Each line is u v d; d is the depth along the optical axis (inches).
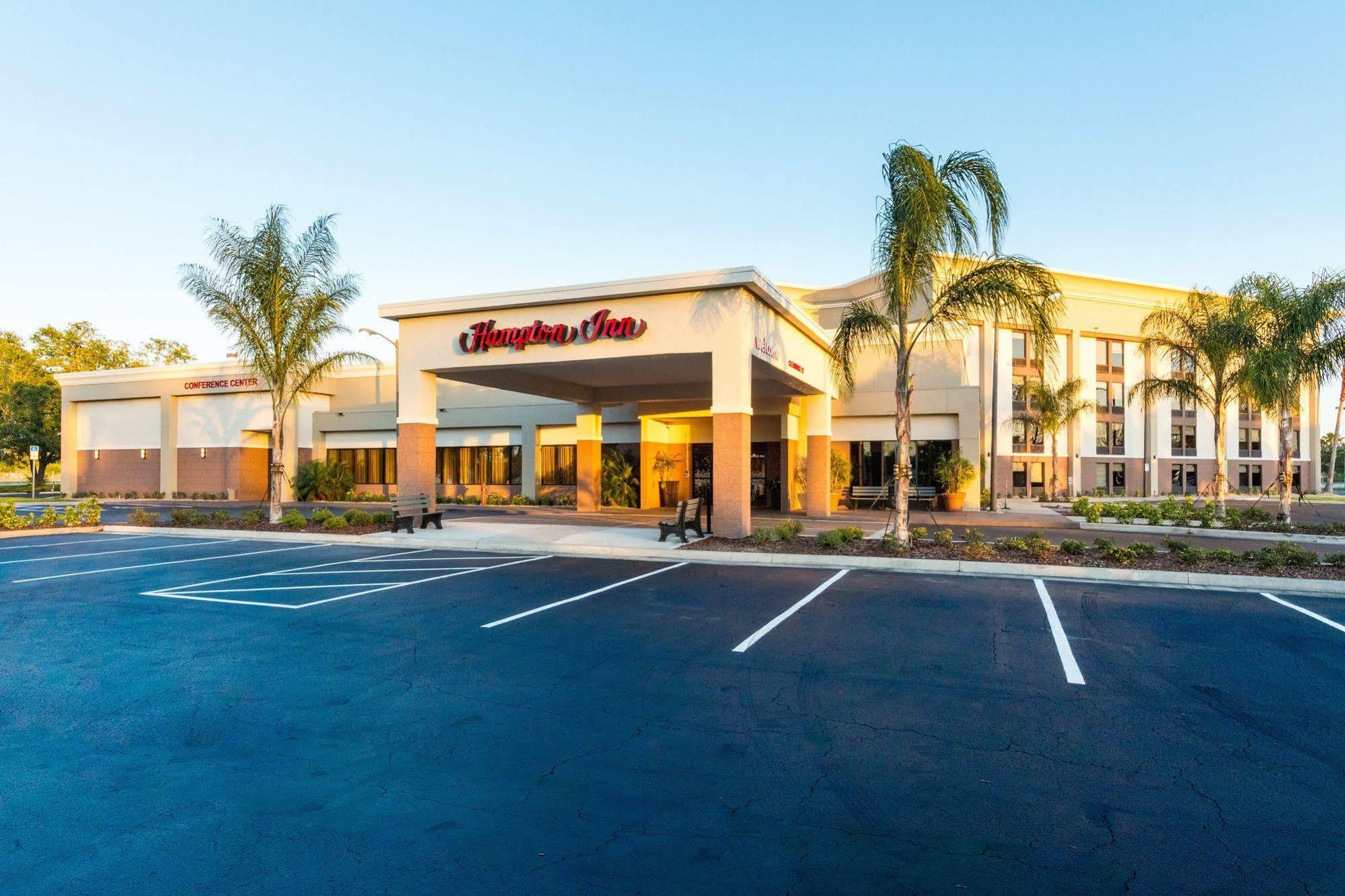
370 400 1427.2
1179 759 189.8
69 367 2225.6
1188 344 979.3
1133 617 349.4
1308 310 753.0
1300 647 296.8
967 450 1082.1
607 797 167.8
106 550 623.2
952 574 477.4
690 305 631.2
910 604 378.9
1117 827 154.6
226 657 285.4
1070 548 523.8
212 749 195.9
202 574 486.0
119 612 366.9
